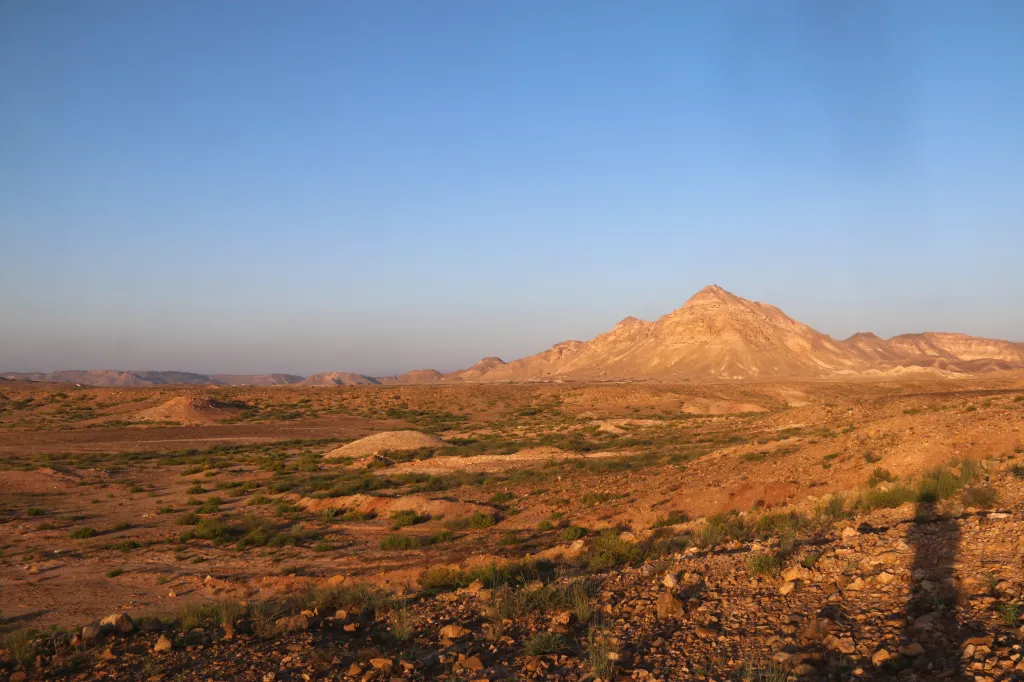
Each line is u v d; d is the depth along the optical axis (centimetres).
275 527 2791
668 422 8088
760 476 2411
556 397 11656
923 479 1439
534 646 774
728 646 723
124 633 991
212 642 905
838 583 847
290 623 948
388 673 735
